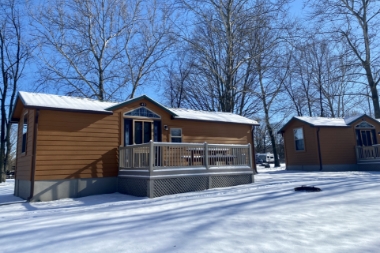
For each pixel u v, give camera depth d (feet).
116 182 37.17
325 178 40.65
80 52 69.67
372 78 70.85
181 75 96.94
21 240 14.05
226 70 73.31
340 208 19.01
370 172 54.80
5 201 33.65
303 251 11.44
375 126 67.87
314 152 63.46
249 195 26.43
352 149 64.90
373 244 11.96
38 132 32.76
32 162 31.96
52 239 14.03
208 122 47.62
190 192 32.94
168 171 32.58
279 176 49.14
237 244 12.45
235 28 66.95
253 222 16.28
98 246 12.69
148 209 22.08
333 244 12.14
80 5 69.41
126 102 38.99
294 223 15.72
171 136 43.32
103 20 73.31
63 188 33.47
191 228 15.33
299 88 99.50
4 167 69.26
